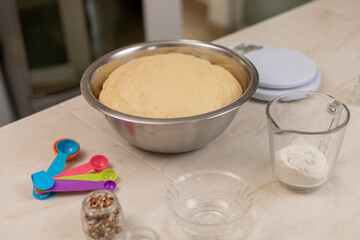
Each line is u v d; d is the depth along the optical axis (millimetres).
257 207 773
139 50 957
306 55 1138
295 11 1335
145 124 773
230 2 2281
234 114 827
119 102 851
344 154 862
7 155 880
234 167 844
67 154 855
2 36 1568
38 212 778
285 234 734
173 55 949
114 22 1760
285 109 848
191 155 869
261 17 2305
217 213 768
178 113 825
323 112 847
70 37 1678
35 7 1551
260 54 1062
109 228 713
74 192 811
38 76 1703
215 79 884
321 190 799
